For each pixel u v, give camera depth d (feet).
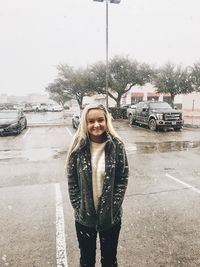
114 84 97.55
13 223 15.98
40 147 42.39
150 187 22.15
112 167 8.34
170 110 61.36
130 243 13.56
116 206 8.54
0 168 29.30
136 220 16.08
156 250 12.94
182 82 91.30
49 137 53.47
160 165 29.78
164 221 15.94
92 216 8.52
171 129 64.34
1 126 55.77
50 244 13.66
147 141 46.68
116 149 8.53
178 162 31.14
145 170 27.68
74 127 70.28
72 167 8.71
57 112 170.40
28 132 62.28
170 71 92.79
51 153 37.55
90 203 8.42
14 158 34.42
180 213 17.06
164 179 24.44
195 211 17.34
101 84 99.19
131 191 21.16
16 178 25.40
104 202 8.32
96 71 99.19
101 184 8.41
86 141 8.42
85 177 8.35
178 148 40.04
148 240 13.83
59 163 31.42
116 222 8.75
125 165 8.73
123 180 8.75
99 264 11.84
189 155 35.06
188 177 25.08
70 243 13.73
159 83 93.45
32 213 17.37
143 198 19.66
